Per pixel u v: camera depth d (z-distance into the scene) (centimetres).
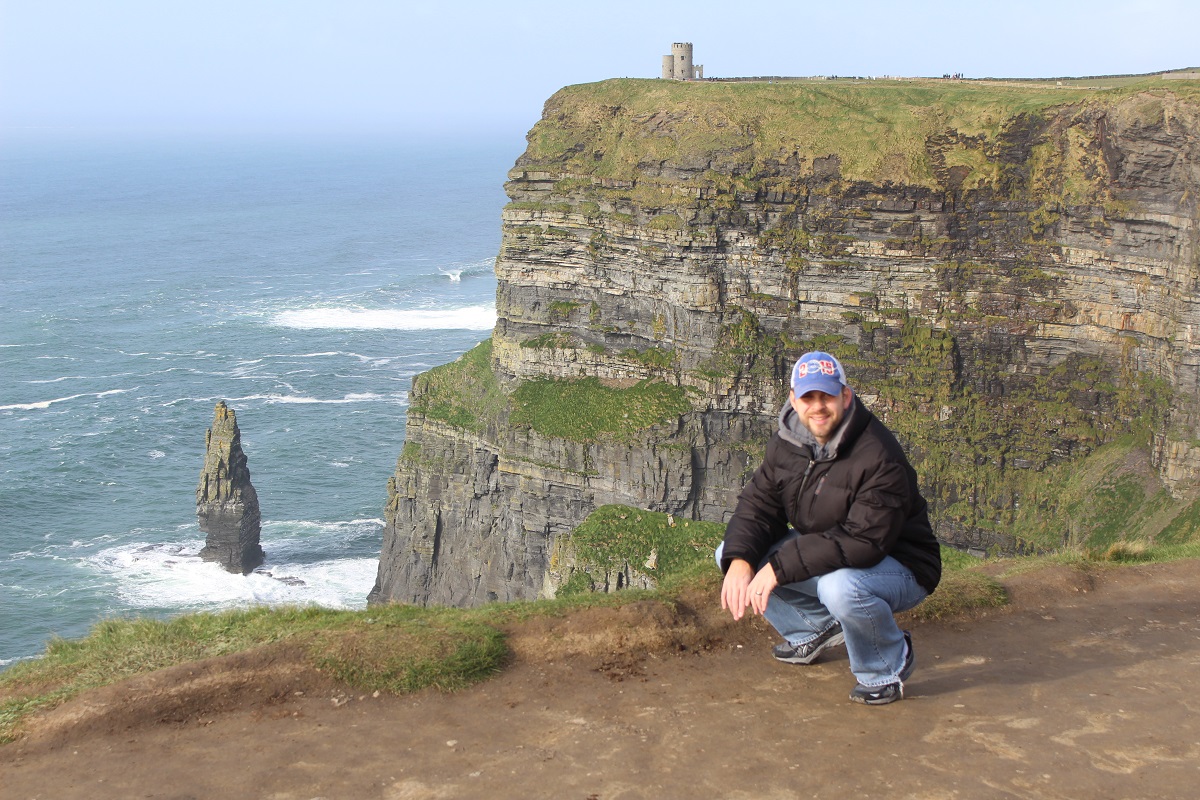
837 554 966
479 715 1053
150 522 9125
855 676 1061
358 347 14988
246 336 15562
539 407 7512
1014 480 7112
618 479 7169
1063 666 1162
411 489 7962
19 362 13988
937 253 7175
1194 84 6412
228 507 8106
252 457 10725
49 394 12656
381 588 8106
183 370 13725
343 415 12069
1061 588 1439
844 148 7325
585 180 7912
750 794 877
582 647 1197
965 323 7175
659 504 7169
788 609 1107
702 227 7362
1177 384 6375
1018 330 7062
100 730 1034
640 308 7675
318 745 996
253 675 1119
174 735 1027
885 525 952
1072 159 6838
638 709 1050
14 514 9162
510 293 8119
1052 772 902
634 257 7600
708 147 7506
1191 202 6216
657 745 970
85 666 1266
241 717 1060
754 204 7394
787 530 1079
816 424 955
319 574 8331
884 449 948
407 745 992
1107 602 1403
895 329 7244
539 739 995
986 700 1056
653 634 1212
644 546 5659
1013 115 7094
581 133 8150
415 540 7981
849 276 7294
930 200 7131
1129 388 6756
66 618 7438
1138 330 6662
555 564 5741
